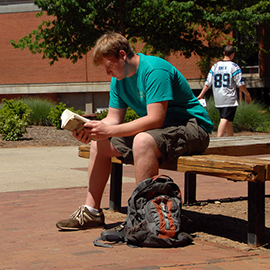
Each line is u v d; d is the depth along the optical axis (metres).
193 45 17.53
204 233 2.96
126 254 2.40
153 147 2.65
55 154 8.89
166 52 18.84
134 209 2.61
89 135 2.76
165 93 2.77
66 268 2.13
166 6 15.61
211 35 18.27
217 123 14.44
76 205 3.98
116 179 3.71
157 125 2.78
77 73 25.83
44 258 2.33
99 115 14.42
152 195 2.65
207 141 2.99
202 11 16.42
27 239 2.79
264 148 3.56
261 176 2.32
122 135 2.76
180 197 2.70
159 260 2.26
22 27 25.94
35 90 26.25
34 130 13.62
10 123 11.80
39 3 15.58
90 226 3.07
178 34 17.27
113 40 2.77
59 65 25.94
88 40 15.91
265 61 23.14
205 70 21.75
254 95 24.14
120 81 3.06
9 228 3.10
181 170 2.75
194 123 2.93
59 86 26.00
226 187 5.14
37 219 3.40
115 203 3.71
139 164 2.66
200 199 4.35
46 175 5.97
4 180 5.53
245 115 14.77
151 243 2.53
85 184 5.26
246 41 19.25
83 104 26.42
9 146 10.81
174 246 2.57
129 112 12.72
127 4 15.65
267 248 2.55
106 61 2.78
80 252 2.46
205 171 2.59
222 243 2.67
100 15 15.89
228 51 7.29
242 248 2.54
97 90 25.67
